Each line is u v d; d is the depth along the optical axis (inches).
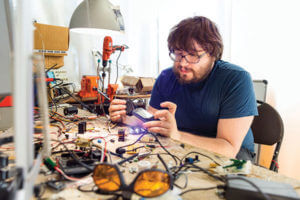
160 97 48.9
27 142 15.7
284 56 60.9
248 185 18.0
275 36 62.7
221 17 75.3
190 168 23.6
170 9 93.6
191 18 39.3
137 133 35.2
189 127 44.9
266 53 65.1
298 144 59.5
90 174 21.6
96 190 19.0
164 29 97.5
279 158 63.1
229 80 39.4
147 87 87.5
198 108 42.6
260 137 46.0
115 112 39.4
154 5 101.1
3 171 19.3
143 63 108.7
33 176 16.5
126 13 107.3
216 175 22.0
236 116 36.9
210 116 41.8
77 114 47.6
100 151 26.8
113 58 107.3
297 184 20.6
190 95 43.4
